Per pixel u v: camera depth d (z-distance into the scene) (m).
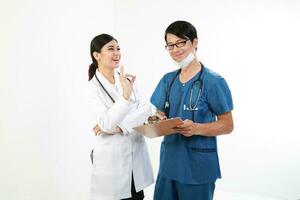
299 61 2.62
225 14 2.83
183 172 1.51
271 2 2.67
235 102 2.83
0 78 1.77
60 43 2.28
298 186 2.67
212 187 1.55
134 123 1.67
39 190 2.10
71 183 2.45
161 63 3.12
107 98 1.71
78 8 2.51
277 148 2.72
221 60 2.87
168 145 1.60
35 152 2.05
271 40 2.69
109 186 1.65
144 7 3.18
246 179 2.84
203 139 1.50
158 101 1.69
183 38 1.45
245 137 2.82
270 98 2.72
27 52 1.96
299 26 2.60
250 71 2.77
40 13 2.07
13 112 1.86
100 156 1.66
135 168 1.74
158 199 1.66
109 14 3.07
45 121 2.13
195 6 2.94
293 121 2.66
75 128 2.46
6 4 1.80
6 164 1.82
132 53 3.26
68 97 2.37
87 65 2.61
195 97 1.51
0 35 1.76
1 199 1.80
